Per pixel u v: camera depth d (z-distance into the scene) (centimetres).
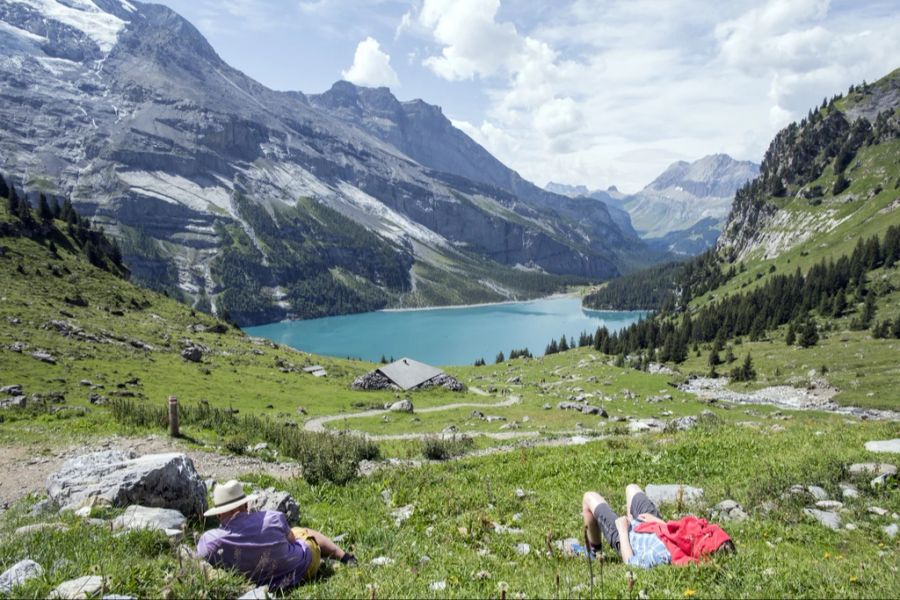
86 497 1129
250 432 3450
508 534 1059
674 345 16475
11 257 10194
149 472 1191
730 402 8506
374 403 6975
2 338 6181
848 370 11344
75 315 8475
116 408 3616
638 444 1936
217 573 688
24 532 916
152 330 9194
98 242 13738
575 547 882
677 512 1122
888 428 1703
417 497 1452
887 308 15562
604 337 17538
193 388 6278
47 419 3306
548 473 1645
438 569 787
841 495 1137
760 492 1177
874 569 703
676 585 629
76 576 679
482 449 3628
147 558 780
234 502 758
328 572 791
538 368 13975
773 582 632
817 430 1853
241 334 12131
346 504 1451
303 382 8206
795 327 15412
